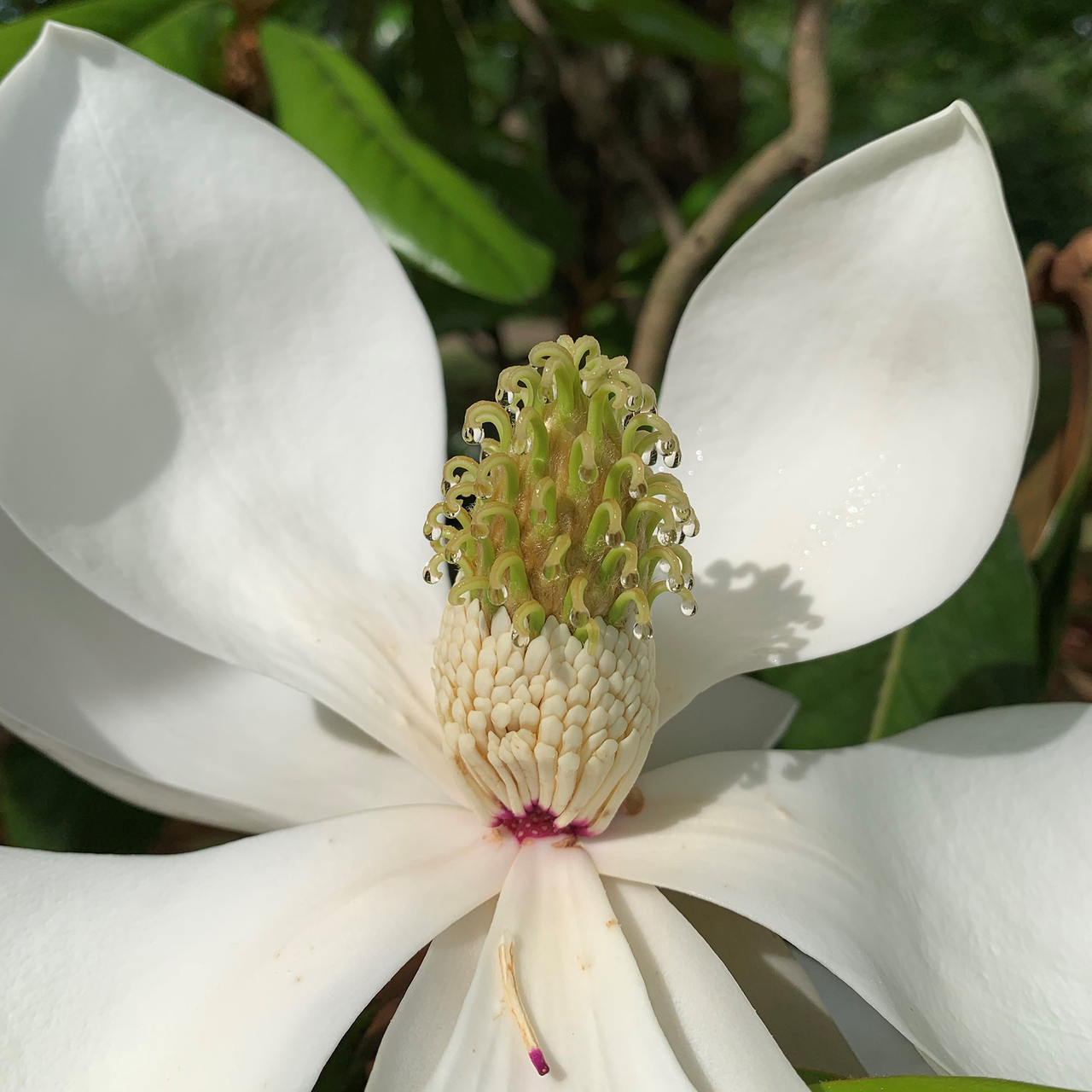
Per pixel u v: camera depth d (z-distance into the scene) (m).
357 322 0.26
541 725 0.23
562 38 0.51
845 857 0.23
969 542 0.24
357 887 0.23
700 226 0.31
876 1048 0.25
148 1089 0.22
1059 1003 0.23
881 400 0.25
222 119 0.25
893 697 0.29
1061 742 0.24
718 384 0.26
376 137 0.31
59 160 0.24
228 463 0.25
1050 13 1.15
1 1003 0.22
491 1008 0.22
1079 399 0.31
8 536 0.25
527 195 0.48
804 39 0.30
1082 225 1.77
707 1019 0.22
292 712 0.26
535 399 0.23
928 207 0.24
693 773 0.24
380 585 0.25
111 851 0.28
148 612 0.24
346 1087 0.25
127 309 0.25
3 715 0.23
